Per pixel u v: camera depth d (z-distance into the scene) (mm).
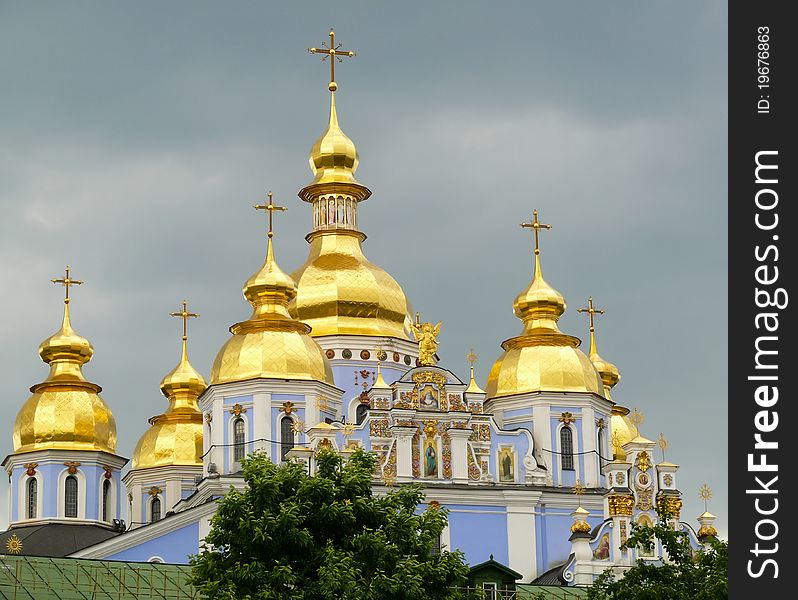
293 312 137250
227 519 84438
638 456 120188
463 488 123062
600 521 126312
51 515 138875
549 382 132000
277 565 82312
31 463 140250
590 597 90250
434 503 119938
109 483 142125
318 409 127500
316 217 142375
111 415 143750
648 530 90562
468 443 124750
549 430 130750
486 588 106000
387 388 124188
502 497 123875
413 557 84375
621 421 150875
